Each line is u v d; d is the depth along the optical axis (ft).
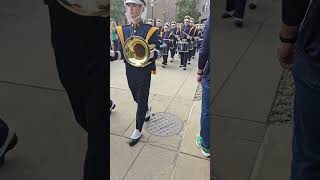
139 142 8.54
